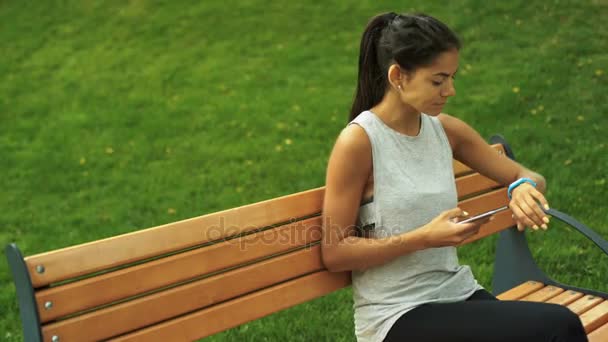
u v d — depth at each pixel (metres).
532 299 2.48
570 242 3.66
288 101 6.05
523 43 6.45
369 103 2.12
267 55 7.09
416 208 2.00
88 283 1.66
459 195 2.55
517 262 2.76
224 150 5.32
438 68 1.92
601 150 4.55
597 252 3.54
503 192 2.72
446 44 1.91
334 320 3.13
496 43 6.54
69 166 5.34
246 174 4.89
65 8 8.70
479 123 5.18
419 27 1.93
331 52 6.99
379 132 2.00
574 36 6.39
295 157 5.08
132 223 4.36
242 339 3.01
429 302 2.00
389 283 2.02
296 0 8.17
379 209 2.00
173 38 7.71
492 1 7.25
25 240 4.22
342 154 1.96
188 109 6.13
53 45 7.88
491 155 2.31
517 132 4.93
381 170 1.99
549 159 4.54
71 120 6.16
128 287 1.73
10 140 5.91
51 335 1.59
